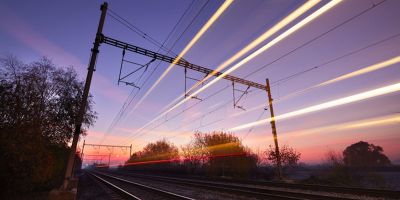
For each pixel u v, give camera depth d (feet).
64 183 41.06
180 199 37.93
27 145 42.80
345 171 67.46
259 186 59.62
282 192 42.55
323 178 67.82
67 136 65.00
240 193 44.37
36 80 55.16
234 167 101.24
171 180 86.12
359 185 59.93
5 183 42.55
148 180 95.76
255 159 98.68
